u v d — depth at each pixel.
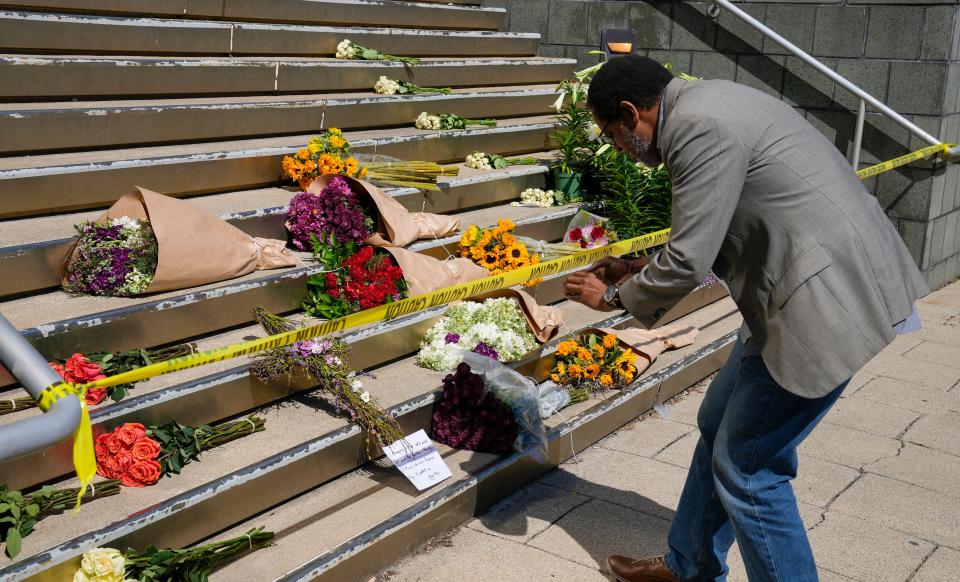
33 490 2.95
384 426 3.55
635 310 2.89
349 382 3.62
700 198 2.62
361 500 3.48
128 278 3.62
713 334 5.65
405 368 4.23
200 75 5.09
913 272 2.80
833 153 2.71
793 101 7.46
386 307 3.12
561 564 3.46
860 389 5.46
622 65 2.78
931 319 6.89
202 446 3.27
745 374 2.83
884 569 3.54
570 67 7.99
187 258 3.71
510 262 4.84
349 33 6.36
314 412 3.70
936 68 6.85
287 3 6.15
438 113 6.29
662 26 7.91
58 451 2.99
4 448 1.56
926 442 4.73
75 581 2.64
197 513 3.01
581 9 8.27
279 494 3.32
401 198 5.09
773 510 2.80
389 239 4.63
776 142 2.63
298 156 4.80
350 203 4.57
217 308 3.82
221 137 4.95
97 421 3.06
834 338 2.58
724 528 3.13
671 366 5.06
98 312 3.42
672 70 7.91
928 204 7.04
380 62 6.24
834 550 3.66
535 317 4.62
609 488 4.09
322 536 3.20
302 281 4.18
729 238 2.75
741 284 2.79
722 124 2.61
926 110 6.95
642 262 3.16
